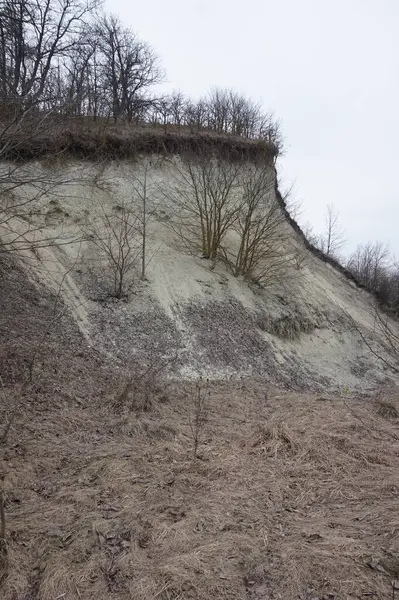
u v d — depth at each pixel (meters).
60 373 8.29
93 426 6.94
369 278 29.72
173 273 13.83
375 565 3.84
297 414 8.02
